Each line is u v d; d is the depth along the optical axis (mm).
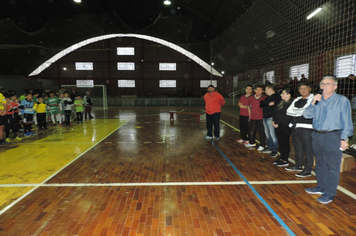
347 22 9844
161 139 6891
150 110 19922
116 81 30609
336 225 2350
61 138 7086
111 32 28984
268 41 15508
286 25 13062
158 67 30656
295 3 11422
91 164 4426
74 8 23047
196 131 8367
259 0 13266
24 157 4945
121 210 2660
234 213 2594
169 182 3510
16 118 7152
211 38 24344
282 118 4094
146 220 2451
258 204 2801
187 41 28422
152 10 23109
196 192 3148
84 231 2258
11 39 23922
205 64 30547
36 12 22172
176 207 2730
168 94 30797
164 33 27984
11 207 2730
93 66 30250
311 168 3678
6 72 26062
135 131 8398
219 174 3863
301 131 3615
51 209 2682
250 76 21484
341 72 11055
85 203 2832
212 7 17547
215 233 2230
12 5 19750
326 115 2758
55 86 30094
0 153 5293
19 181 3562
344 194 3062
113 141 6613
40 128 8922
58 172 3975
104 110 19875
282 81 14969
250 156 4980
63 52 29984
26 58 27562
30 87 23672
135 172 3967
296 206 2744
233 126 9703
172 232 2244
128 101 24219
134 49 30344
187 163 4488
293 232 2238
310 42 12227
